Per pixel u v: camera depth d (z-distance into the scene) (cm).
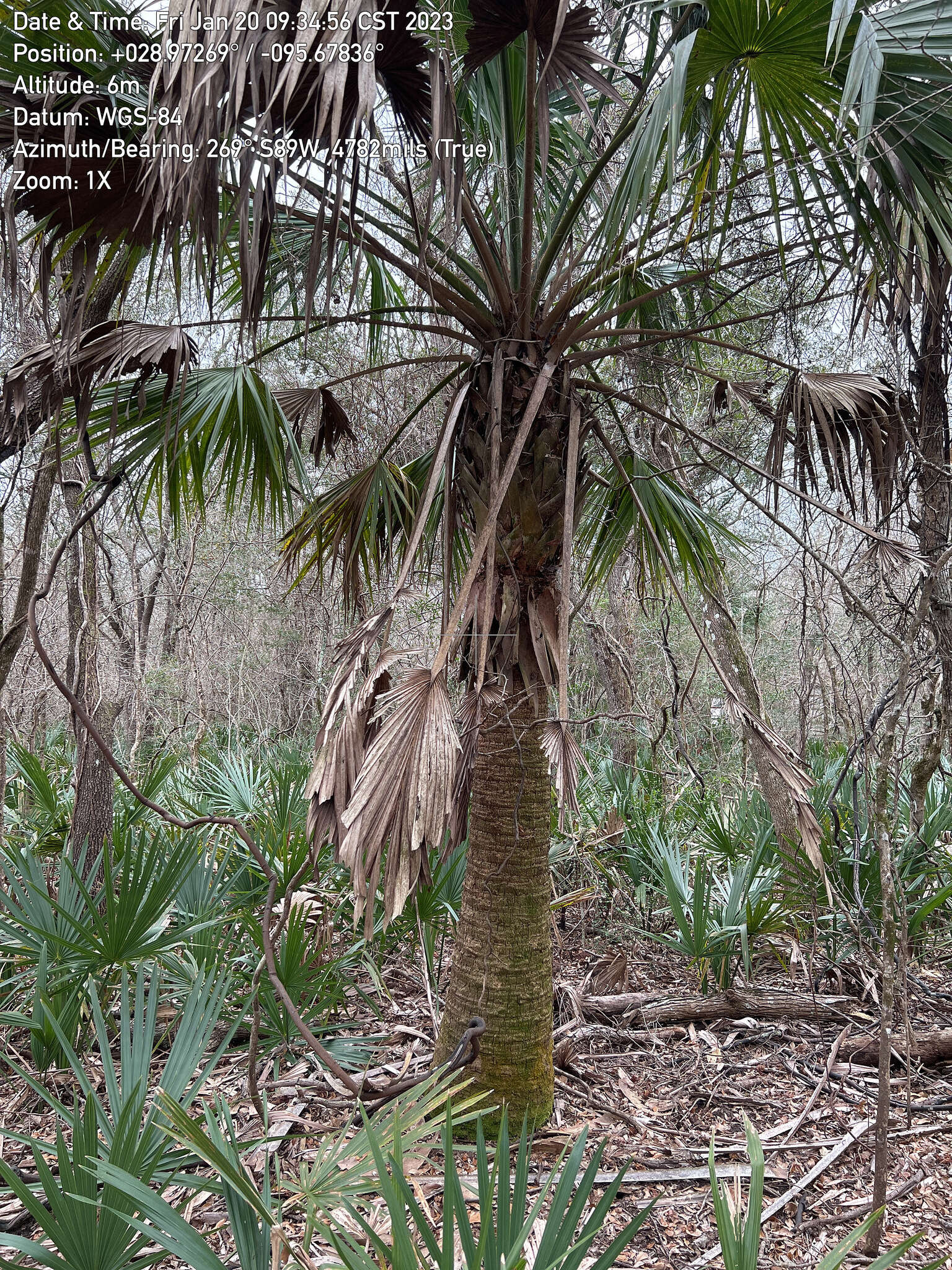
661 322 385
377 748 224
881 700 324
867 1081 361
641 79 281
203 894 374
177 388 292
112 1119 208
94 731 276
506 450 287
